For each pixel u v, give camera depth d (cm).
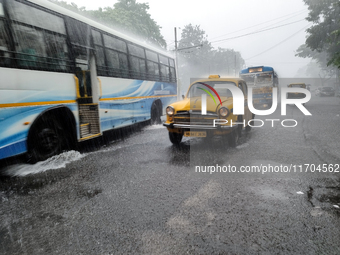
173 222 292
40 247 251
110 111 745
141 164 523
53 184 417
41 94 512
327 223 286
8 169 494
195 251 240
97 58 693
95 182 423
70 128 601
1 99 437
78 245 253
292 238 259
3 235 273
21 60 473
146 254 237
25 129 480
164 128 1019
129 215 310
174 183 416
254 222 290
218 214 309
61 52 567
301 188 390
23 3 485
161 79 1128
